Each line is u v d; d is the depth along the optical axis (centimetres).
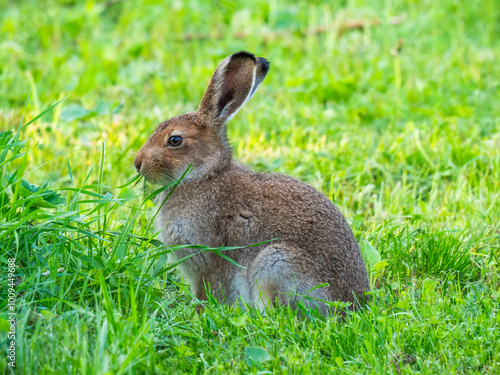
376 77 1773
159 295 867
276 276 878
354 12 2238
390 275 985
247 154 1366
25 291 787
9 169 985
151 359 687
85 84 1652
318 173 1255
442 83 1748
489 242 1075
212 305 838
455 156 1358
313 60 1911
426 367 731
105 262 846
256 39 2047
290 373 713
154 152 973
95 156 1316
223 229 949
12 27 2108
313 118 1557
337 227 912
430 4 2228
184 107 1614
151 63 1892
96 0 2380
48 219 827
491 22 2147
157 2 2283
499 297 898
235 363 718
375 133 1495
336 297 880
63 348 687
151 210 1116
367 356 741
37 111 1451
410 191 1260
